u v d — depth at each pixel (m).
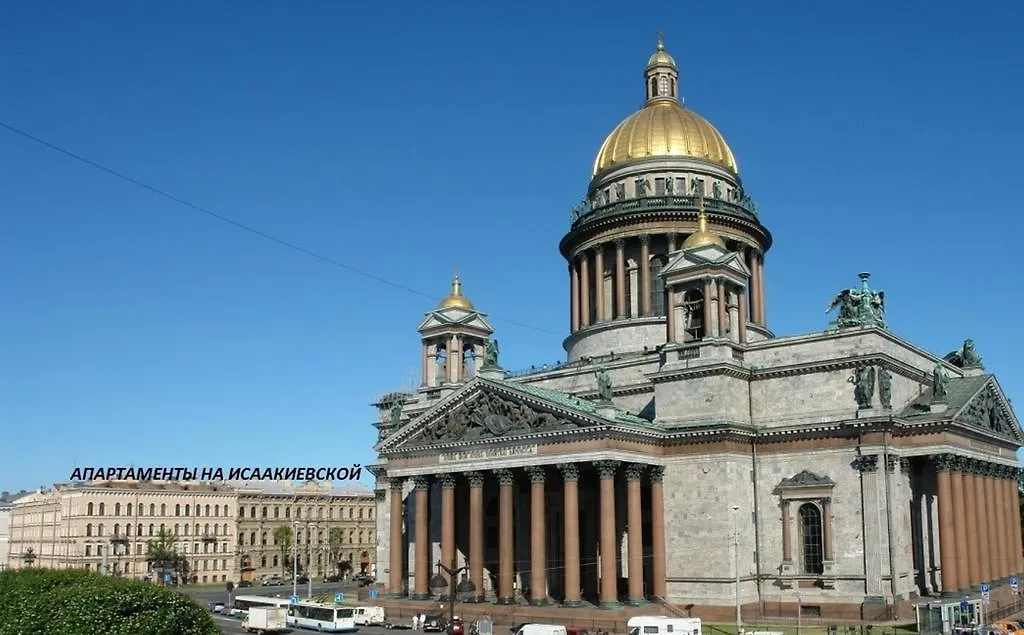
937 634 93.56
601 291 145.62
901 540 106.25
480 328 146.25
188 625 70.00
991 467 118.94
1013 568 124.44
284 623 112.06
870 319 110.94
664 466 114.00
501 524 113.62
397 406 137.12
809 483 108.69
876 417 105.56
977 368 130.00
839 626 99.69
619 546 117.00
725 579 108.06
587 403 111.19
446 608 114.50
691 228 142.25
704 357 114.62
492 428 114.75
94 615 66.19
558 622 104.88
